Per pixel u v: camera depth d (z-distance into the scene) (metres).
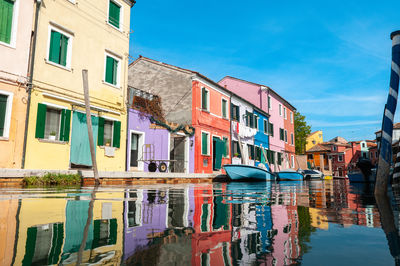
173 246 1.09
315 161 56.97
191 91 18.17
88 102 9.53
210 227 1.55
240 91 29.25
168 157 15.27
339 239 1.26
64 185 8.36
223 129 20.66
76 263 0.83
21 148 9.55
